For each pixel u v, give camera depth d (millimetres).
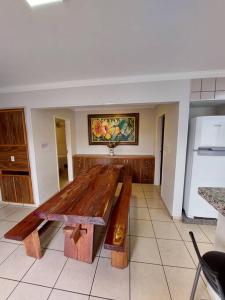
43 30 1222
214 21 1137
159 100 2240
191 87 2166
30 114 2666
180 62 1812
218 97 2133
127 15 1076
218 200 1044
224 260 958
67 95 2477
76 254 1725
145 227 2312
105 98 2369
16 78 2256
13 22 1120
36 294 1370
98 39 1354
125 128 4430
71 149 4367
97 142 4625
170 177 2643
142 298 1341
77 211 1479
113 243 1314
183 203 2629
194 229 2262
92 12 1041
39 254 1738
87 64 1835
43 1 935
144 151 4473
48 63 1796
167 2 972
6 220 2541
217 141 2156
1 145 2857
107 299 1335
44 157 3102
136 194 3521
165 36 1318
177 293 1377
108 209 1576
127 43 1418
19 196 3000
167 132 2881
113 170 2961
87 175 2629
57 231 2209
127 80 2271
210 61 1790
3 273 1574
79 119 4645
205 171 2242
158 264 1673
